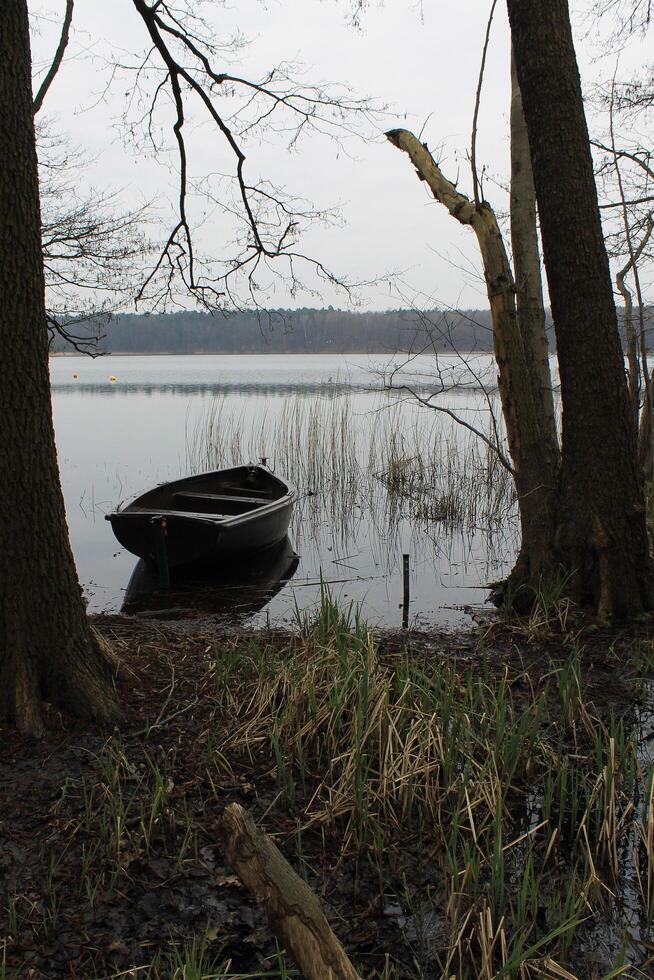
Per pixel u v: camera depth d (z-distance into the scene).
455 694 4.39
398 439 15.53
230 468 10.98
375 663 4.53
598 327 5.53
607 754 3.75
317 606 7.19
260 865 1.78
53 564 3.90
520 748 3.81
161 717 4.11
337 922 2.89
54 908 2.80
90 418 22.69
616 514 5.64
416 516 11.13
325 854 3.23
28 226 3.69
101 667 4.19
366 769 3.64
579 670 4.54
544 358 6.57
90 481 13.48
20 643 3.83
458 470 12.22
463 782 3.44
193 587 8.06
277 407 23.06
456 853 3.25
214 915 2.86
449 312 6.52
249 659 4.78
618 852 3.31
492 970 2.69
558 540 5.88
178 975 2.52
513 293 5.77
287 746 3.92
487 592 7.64
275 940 2.75
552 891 3.06
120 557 9.31
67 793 3.42
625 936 2.61
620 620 5.60
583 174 5.40
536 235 6.57
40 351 3.79
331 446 13.73
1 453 3.72
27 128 3.68
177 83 6.77
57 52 5.88
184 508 9.82
